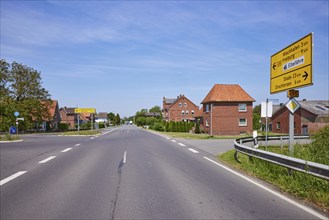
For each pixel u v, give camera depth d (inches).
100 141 1110.4
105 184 334.6
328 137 528.4
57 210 236.7
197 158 575.8
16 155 657.6
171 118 3932.1
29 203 257.8
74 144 967.6
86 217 219.3
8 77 2282.2
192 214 224.8
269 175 368.8
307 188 283.1
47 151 742.5
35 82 2359.7
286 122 2098.9
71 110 4471.0
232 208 239.6
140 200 265.4
